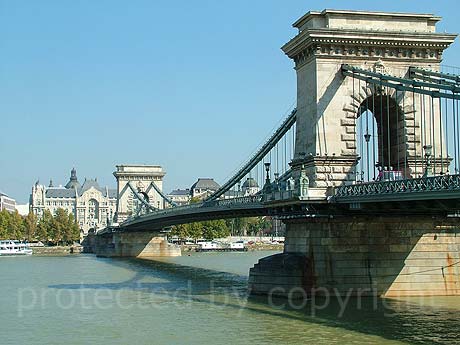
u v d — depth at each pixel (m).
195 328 48.22
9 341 46.09
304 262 59.09
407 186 47.09
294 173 65.50
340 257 58.56
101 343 44.84
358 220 58.94
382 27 63.38
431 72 58.72
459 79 52.78
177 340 44.59
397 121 63.66
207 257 158.88
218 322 50.16
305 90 64.69
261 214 77.38
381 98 63.12
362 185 53.78
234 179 87.00
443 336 42.91
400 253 59.12
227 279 87.69
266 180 69.44
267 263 61.41
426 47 63.62
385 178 59.69
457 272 59.69
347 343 41.69
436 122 63.25
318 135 61.97
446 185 42.75
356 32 62.25
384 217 59.22
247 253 185.88
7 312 58.44
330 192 58.22
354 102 62.53
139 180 196.50
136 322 51.78
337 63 62.75
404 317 49.44
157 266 120.38
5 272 106.50
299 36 63.56
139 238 165.88
